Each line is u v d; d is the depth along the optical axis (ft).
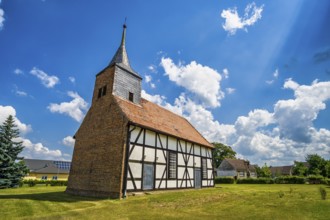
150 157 43.80
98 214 24.59
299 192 46.42
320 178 94.58
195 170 59.00
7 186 78.89
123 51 55.72
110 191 37.91
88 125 50.03
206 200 34.99
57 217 22.76
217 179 115.85
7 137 86.02
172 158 50.34
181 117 75.92
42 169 161.89
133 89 52.08
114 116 43.55
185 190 51.88
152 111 56.08
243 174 171.12
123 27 59.00
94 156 44.57
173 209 27.86
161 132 46.98
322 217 22.63
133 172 39.34
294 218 22.53
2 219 22.08
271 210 26.58
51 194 45.27
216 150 181.98
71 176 49.57
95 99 51.42
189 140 56.59
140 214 24.79
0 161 79.82
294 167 161.07
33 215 24.03
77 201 33.88
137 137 41.78
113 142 41.37
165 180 46.65
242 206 29.73
